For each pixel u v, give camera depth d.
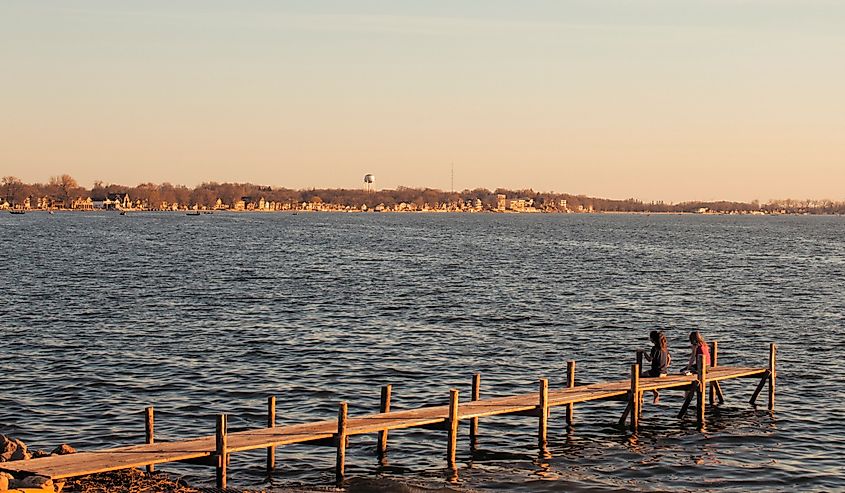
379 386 38.59
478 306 65.38
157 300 66.31
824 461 28.92
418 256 121.44
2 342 47.06
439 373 41.34
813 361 45.12
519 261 113.75
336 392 37.28
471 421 30.66
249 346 46.88
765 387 38.97
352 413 34.12
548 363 44.38
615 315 61.97
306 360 43.44
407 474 27.14
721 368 36.31
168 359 43.16
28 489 21.72
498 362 44.16
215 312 60.22
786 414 34.50
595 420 33.25
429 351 46.47
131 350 45.34
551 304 67.38
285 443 26.02
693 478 27.25
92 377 38.91
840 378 40.91
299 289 75.62
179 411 33.81
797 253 141.25
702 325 57.97
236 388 37.50
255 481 26.19
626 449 29.95
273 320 56.66
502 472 27.50
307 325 54.62
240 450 25.25
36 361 42.12
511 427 32.06
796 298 74.19
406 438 30.44
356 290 75.38
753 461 28.89
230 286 77.19
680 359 46.62
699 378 33.25
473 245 152.88
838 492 26.09
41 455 25.28
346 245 147.88
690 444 30.62
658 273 97.44
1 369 40.28
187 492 24.66
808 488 26.44
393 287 78.12
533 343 49.78
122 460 24.03
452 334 52.09
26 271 88.94
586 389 32.44
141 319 56.28
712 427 32.66
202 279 83.31
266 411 34.12
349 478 26.67
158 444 25.78
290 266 100.81
